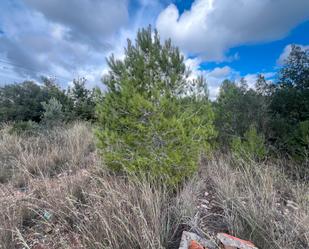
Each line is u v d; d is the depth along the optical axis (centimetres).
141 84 284
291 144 395
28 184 317
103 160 319
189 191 261
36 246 190
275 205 238
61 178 318
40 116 892
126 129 283
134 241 179
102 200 242
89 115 995
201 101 344
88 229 198
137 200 218
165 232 196
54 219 226
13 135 577
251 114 475
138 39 293
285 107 497
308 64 504
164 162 262
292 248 174
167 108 266
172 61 295
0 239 185
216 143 472
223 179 290
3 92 893
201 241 178
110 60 301
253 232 193
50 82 1055
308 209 220
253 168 341
